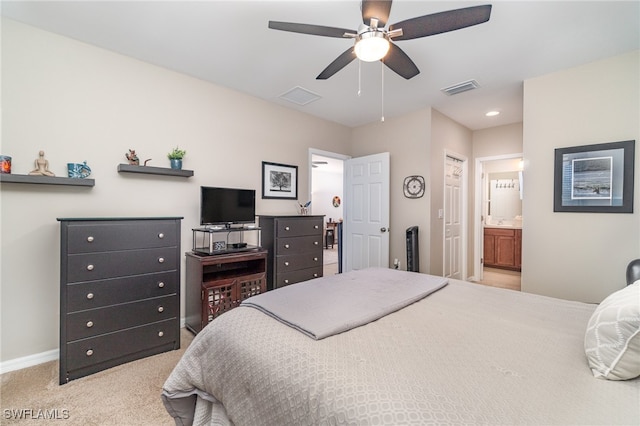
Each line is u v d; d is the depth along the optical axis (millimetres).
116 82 2535
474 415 678
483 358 953
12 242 2094
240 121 3381
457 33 2207
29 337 2152
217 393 1208
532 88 2969
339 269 5035
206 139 3100
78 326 1969
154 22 2121
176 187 2889
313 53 2545
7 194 2072
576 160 2719
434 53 2496
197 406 1379
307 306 1397
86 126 2387
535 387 790
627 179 2482
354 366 900
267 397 965
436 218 3939
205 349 1307
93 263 2027
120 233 2143
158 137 2771
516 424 647
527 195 3018
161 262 2338
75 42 2338
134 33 2258
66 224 1927
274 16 2049
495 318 1310
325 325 1165
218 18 2078
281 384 934
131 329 2195
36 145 2176
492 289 1812
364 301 1480
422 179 3855
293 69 2836
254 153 3521
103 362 2074
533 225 2984
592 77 2648
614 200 2537
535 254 2975
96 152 2436
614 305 888
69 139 2311
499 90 3275
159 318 2330
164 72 2807
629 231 2488
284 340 1087
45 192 2211
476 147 4824
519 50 2455
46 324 2217
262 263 3072
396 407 716
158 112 2771
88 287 2008
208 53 2553
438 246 3982
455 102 3645
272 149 3707
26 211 2141
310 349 1013
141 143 2672
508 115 4113
